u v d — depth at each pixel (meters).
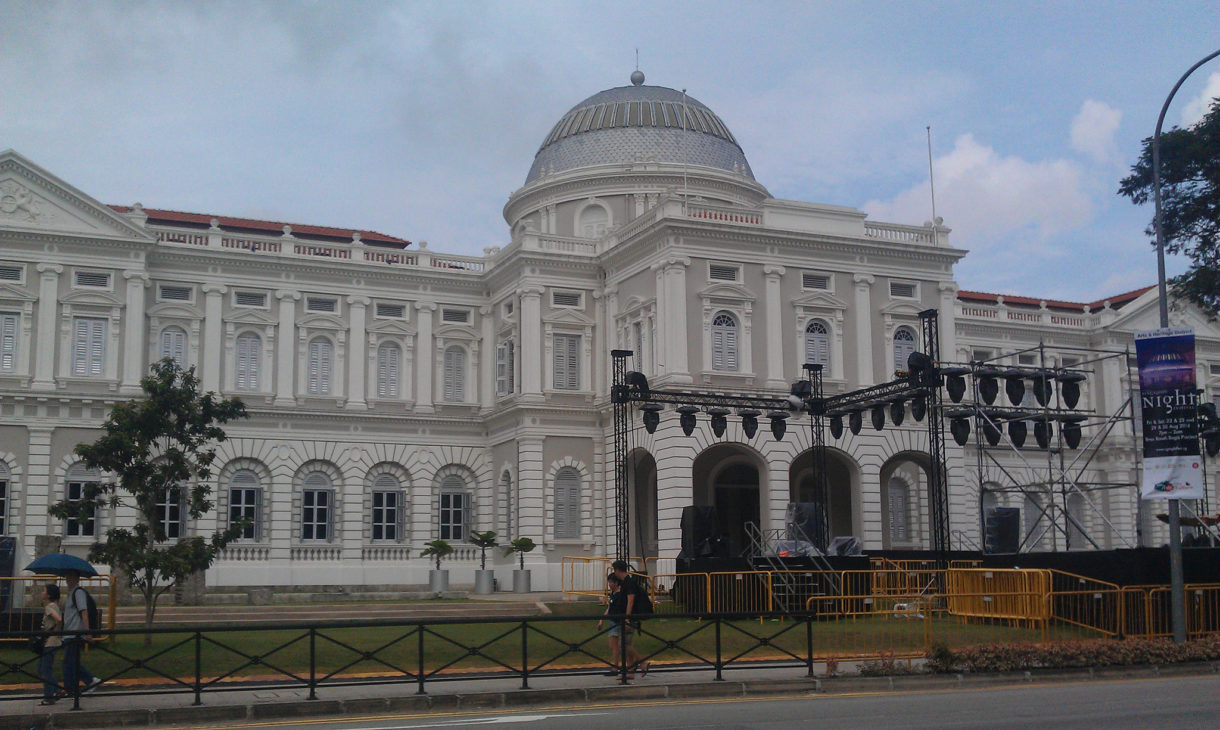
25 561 44.62
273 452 54.00
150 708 19.42
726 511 54.97
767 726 17.14
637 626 24.50
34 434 49.59
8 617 27.88
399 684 22.50
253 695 21.38
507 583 53.22
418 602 42.97
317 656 27.00
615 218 60.12
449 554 55.16
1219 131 37.41
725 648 28.28
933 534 40.88
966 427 38.47
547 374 53.62
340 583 54.12
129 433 31.31
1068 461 65.69
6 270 50.28
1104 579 32.06
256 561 52.97
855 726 16.97
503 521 55.16
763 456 49.28
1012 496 63.06
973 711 18.56
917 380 36.88
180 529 51.84
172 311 53.12
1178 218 39.06
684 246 49.44
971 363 41.00
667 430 48.12
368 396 56.00
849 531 54.41
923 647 26.19
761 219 51.19
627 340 52.62
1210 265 38.97
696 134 62.84
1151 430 27.25
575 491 53.50
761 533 45.28
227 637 30.86
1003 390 62.53
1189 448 26.81
